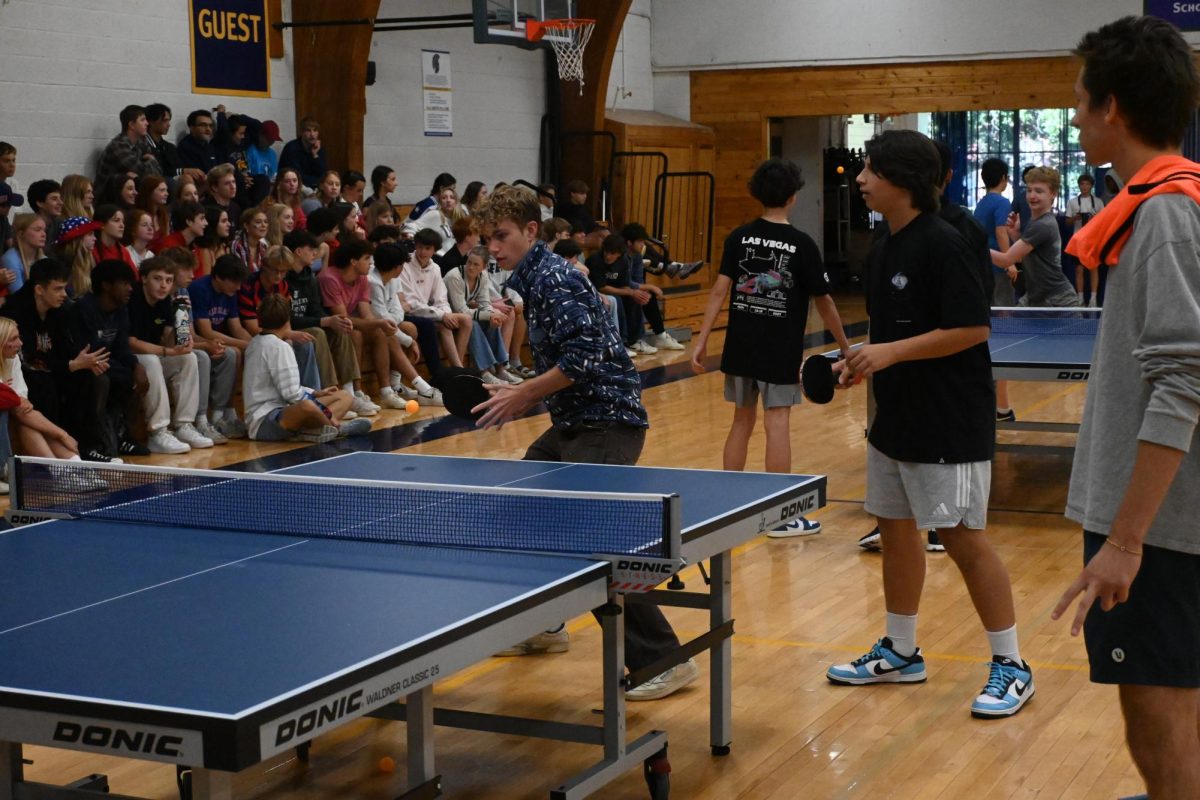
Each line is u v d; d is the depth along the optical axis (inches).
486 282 413.7
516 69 577.0
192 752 74.4
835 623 182.4
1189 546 83.8
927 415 143.3
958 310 139.1
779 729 144.5
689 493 133.2
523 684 161.0
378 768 137.1
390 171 444.1
